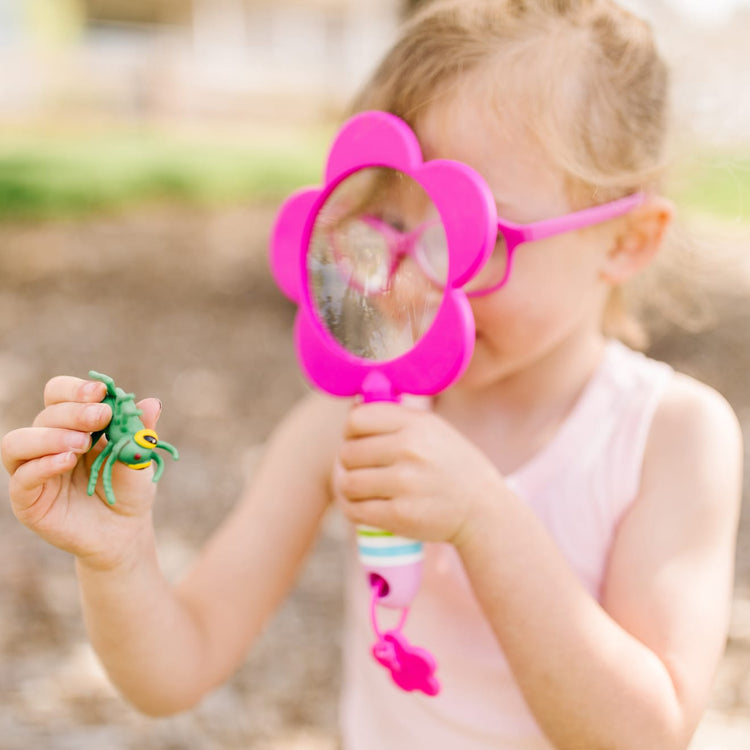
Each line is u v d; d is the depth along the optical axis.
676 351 2.66
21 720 1.21
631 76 0.75
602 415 0.75
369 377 0.67
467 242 0.64
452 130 0.70
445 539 0.66
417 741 0.77
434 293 0.66
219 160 6.77
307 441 0.81
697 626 0.68
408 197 0.66
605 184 0.72
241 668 1.36
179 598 0.75
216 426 2.30
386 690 0.78
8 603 1.48
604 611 0.72
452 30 0.72
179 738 1.20
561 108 0.71
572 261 0.72
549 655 0.66
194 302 3.41
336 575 1.62
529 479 0.75
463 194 0.64
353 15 12.40
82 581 0.69
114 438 0.61
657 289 0.94
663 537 0.71
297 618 1.49
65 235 4.43
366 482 0.66
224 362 2.78
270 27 12.34
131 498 0.66
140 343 2.94
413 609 0.77
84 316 3.19
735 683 1.27
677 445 0.73
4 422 2.26
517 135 0.70
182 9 12.20
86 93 9.05
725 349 2.64
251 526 0.79
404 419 0.66
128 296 3.47
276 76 10.30
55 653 1.36
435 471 0.65
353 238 0.68
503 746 0.75
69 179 5.57
